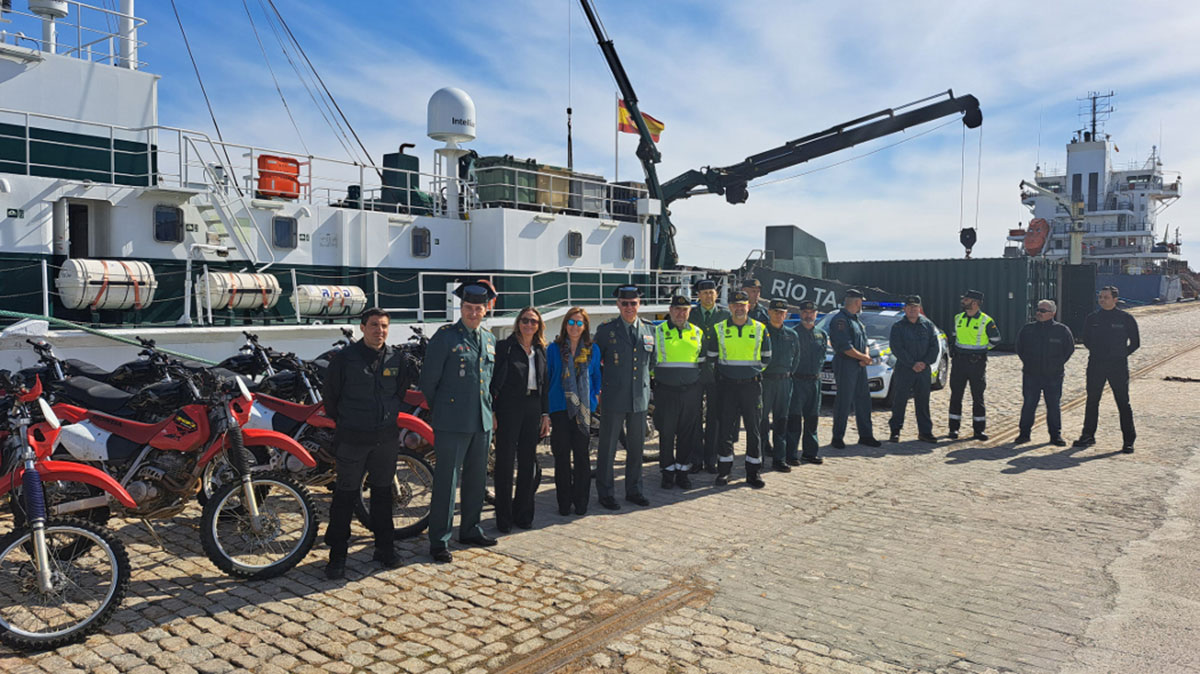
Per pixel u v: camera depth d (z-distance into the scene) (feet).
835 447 32.07
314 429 20.26
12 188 27.61
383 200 47.52
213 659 12.96
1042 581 16.72
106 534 14.11
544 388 20.49
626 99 56.65
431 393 17.84
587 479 21.97
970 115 62.59
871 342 44.47
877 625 14.44
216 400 16.78
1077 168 213.05
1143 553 18.57
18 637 13.05
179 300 31.78
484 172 45.93
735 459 30.09
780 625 14.43
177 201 31.89
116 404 19.26
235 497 17.38
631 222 54.44
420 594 15.89
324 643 13.58
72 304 27.27
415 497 21.34
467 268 43.73
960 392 34.17
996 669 12.74
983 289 79.25
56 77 32.48
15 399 14.74
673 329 24.53
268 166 36.68
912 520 21.40
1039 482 25.95
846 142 64.69
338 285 37.29
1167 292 204.13
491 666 12.78
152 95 35.45
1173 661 13.00
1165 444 32.65
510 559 18.10
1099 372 31.50
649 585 16.44
